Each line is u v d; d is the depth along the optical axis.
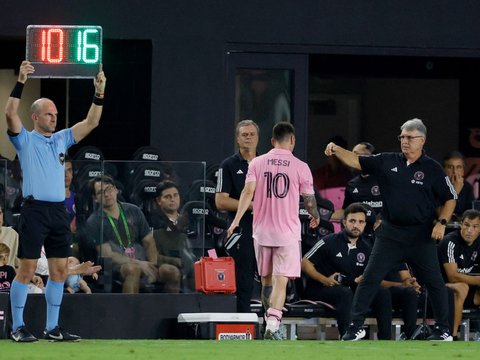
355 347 33.16
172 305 39.91
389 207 37.94
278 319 37.91
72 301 39.16
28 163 33.91
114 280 39.81
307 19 49.78
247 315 39.09
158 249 40.16
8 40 52.44
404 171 37.84
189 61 49.25
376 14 50.00
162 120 49.16
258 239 38.50
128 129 51.22
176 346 32.75
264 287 39.09
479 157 57.75
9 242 38.81
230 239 40.50
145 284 40.00
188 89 49.22
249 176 38.44
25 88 54.28
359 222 42.31
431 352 31.56
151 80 49.19
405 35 50.19
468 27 50.44
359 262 42.38
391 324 41.41
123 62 51.12
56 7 48.94
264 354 30.05
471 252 43.31
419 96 57.66
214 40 49.38
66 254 34.62
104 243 39.78
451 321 42.38
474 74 57.44
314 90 57.41
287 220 38.28
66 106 53.16
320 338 42.78
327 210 44.34
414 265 38.31
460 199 46.22
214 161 49.28
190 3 49.25
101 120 51.28
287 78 49.84
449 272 43.03
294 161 38.56
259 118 49.75
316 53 49.91
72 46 35.94
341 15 49.88
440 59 56.22
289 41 49.72
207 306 40.03
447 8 50.41
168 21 49.16
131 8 49.06
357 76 56.94
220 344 33.94
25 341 34.25
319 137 57.69
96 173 39.78
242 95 49.62
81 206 39.69
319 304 41.59
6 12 48.84
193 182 40.44
